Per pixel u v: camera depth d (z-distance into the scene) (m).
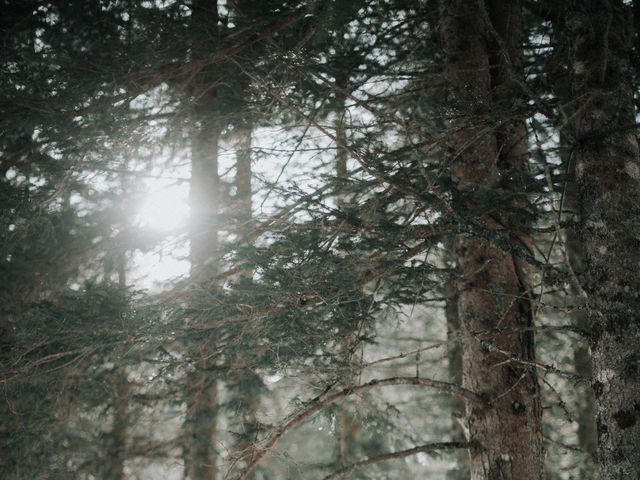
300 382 6.59
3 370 6.59
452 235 5.84
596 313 4.56
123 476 10.30
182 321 6.05
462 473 10.30
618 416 4.34
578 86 4.86
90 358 7.03
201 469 9.21
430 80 6.83
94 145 7.39
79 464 10.09
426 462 13.71
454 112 5.55
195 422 9.37
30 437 7.57
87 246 8.45
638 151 4.78
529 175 4.91
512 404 5.80
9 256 8.13
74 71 6.96
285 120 7.40
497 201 4.84
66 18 7.36
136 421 10.28
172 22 7.00
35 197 7.83
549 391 11.14
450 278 5.79
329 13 5.96
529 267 6.27
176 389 9.52
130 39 7.41
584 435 10.19
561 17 6.45
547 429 11.10
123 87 7.31
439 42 7.22
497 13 6.72
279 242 5.29
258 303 5.58
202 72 7.75
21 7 7.32
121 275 10.28
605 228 4.60
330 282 5.43
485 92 6.09
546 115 4.80
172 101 7.71
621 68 4.82
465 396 5.86
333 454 11.10
